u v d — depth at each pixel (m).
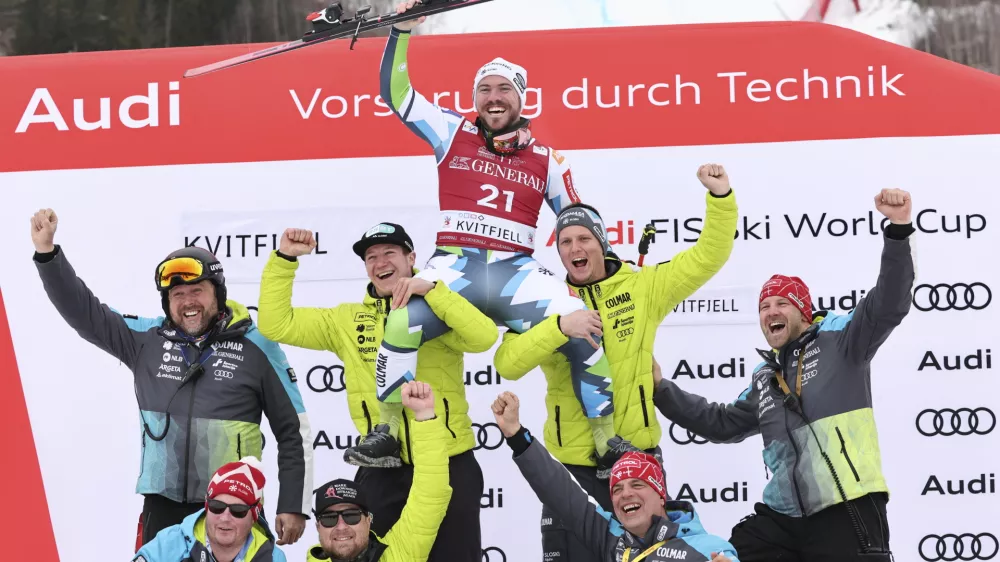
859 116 16.47
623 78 16.72
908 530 15.93
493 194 13.41
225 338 14.25
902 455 16.05
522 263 13.47
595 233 13.77
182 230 16.83
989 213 16.27
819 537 13.62
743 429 14.84
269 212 16.78
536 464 12.88
